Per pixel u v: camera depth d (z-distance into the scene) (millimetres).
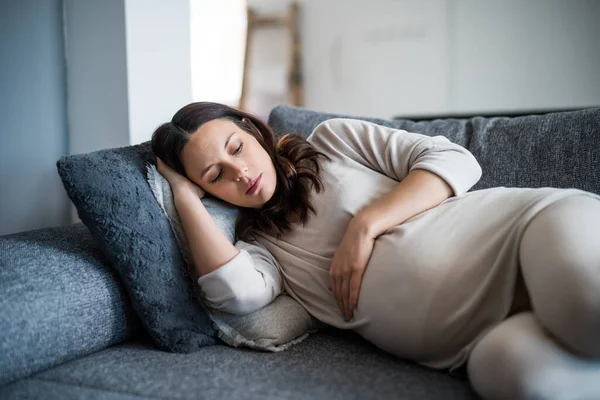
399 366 944
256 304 1058
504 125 1278
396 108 3791
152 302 1006
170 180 1116
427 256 932
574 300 730
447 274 912
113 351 1022
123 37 1516
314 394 792
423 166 1053
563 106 3404
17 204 1597
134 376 875
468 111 3631
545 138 1202
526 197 940
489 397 765
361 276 1012
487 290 896
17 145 1592
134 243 1010
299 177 1149
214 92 3498
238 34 3684
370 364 949
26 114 1602
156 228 1046
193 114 1106
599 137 1147
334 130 1230
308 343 1084
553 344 752
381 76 3791
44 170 1642
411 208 1020
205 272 1042
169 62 1645
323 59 3889
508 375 736
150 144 1229
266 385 830
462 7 3562
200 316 1067
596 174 1127
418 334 924
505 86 3529
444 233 957
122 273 1019
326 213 1116
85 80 1606
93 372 898
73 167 1027
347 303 1037
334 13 3826
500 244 911
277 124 1479
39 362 898
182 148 1086
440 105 3689
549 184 1163
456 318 898
